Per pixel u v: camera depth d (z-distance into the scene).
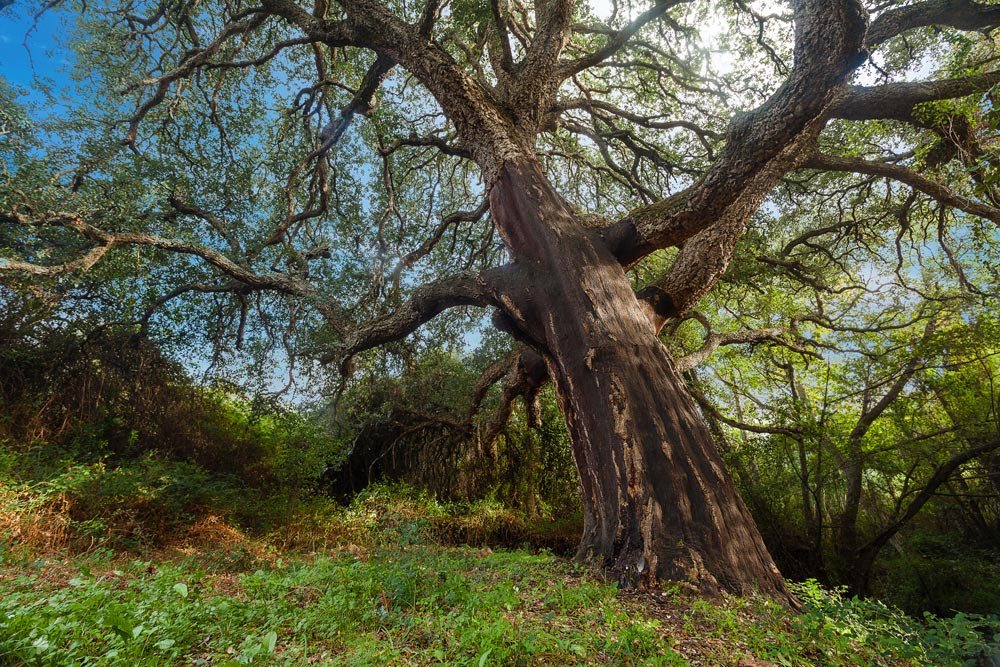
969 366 12.88
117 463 9.07
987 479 12.70
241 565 5.95
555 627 3.35
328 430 12.92
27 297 9.30
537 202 7.34
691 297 8.52
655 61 12.99
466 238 14.08
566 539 12.09
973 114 7.36
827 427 12.67
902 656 3.23
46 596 3.10
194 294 11.77
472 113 8.15
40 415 9.02
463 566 5.39
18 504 5.58
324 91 11.89
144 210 9.96
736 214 8.35
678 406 5.69
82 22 10.77
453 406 14.25
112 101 10.64
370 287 12.20
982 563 11.40
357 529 9.83
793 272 13.41
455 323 14.07
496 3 9.02
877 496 14.48
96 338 10.59
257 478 11.58
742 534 4.98
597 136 13.43
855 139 9.93
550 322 6.58
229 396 12.72
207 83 12.62
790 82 5.77
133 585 3.70
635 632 3.19
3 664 2.12
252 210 12.61
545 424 15.09
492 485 14.84
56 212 8.03
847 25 5.13
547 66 9.02
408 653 2.89
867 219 13.38
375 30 8.56
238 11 11.53
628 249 7.43
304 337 11.65
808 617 3.60
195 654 2.66
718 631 3.57
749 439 13.91
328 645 2.98
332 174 13.24
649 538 4.91
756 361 15.41
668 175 14.05
